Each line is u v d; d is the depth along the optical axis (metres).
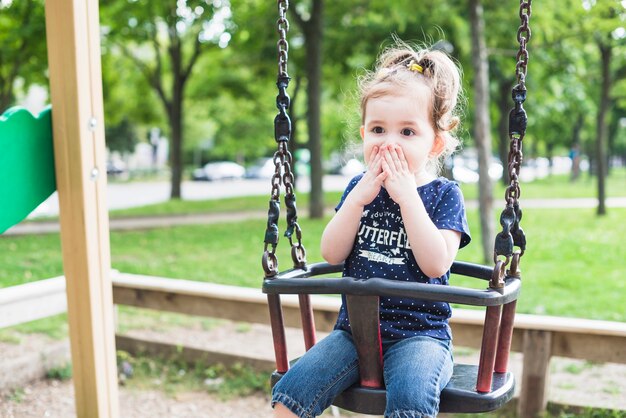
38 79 13.77
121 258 7.78
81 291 2.49
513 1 8.76
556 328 3.15
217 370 4.00
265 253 1.94
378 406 1.84
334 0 12.45
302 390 1.84
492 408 1.79
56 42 2.40
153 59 18.91
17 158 2.34
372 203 2.06
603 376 3.79
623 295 5.51
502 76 14.94
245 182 33.22
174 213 13.35
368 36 12.75
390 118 1.94
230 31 13.83
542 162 46.44
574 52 12.02
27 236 9.89
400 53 2.14
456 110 2.31
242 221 11.88
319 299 3.72
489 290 1.70
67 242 2.49
